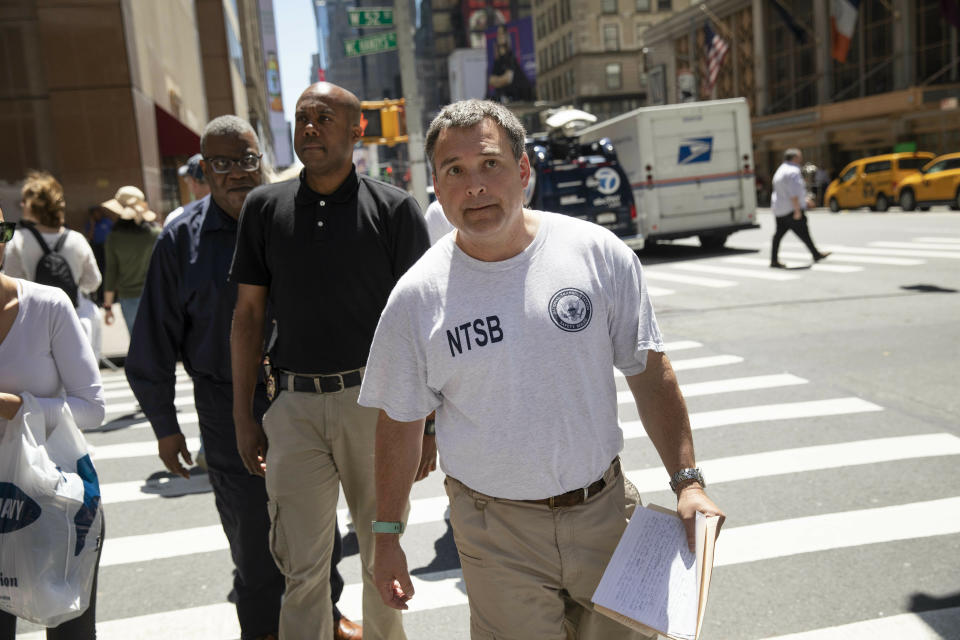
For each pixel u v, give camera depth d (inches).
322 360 110.3
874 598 139.3
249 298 114.0
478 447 80.7
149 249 304.7
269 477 112.0
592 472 81.7
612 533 82.7
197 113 970.1
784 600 140.3
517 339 77.8
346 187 111.1
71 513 93.4
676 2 2913.4
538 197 655.1
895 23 1518.2
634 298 81.7
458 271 79.7
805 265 573.3
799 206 559.2
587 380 79.5
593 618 85.0
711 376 298.7
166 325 123.3
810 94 1814.7
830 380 281.9
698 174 707.4
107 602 155.5
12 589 91.2
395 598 85.0
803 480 194.1
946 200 975.6
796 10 1835.6
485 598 83.2
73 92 589.9
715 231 710.5
